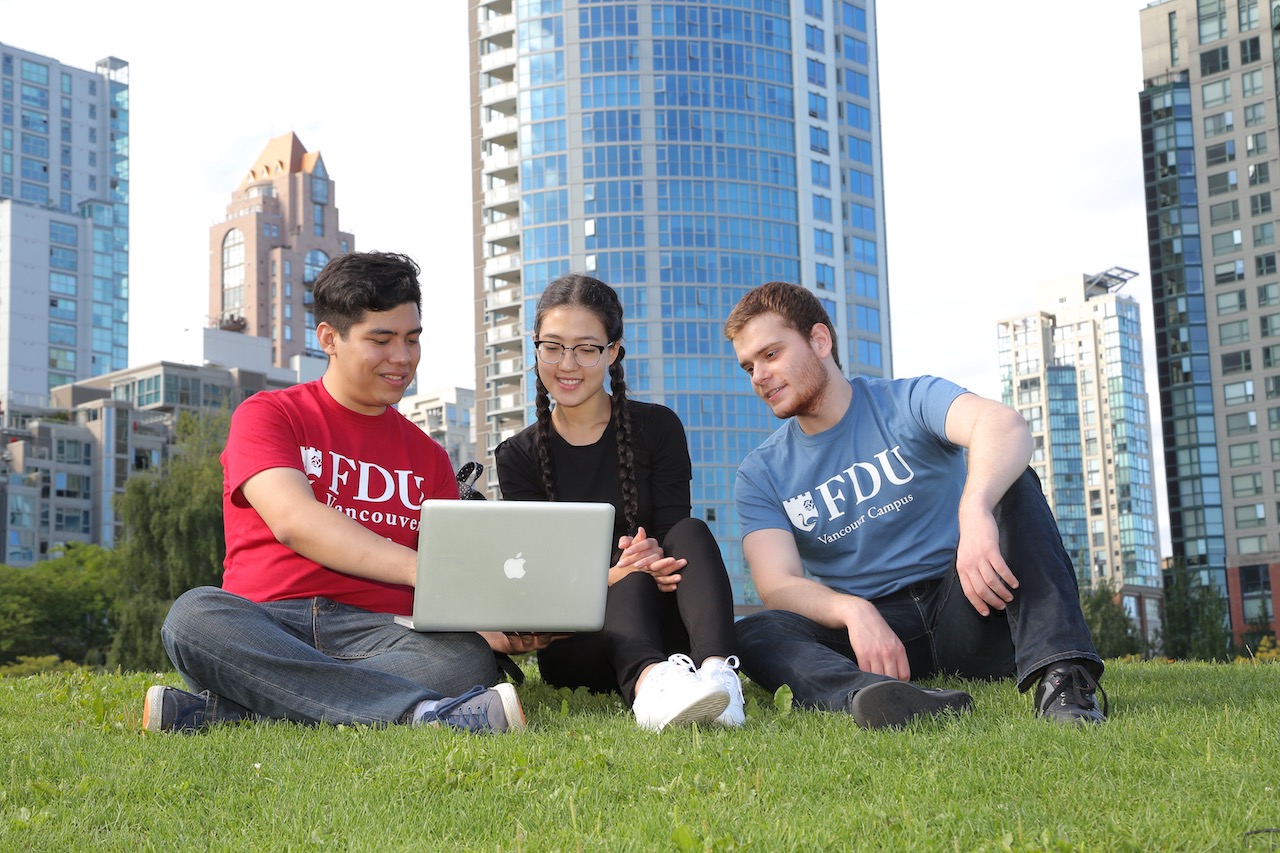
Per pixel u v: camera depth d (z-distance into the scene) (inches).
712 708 125.2
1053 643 128.0
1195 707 130.1
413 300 160.2
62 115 5354.3
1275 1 2847.0
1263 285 3058.6
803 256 2960.1
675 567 146.3
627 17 2942.9
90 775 106.0
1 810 97.2
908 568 168.4
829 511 170.9
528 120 2970.0
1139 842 78.6
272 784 103.1
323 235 6171.3
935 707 124.3
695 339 2812.5
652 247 2856.8
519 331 2977.4
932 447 166.9
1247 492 3038.9
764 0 3011.8
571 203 2906.0
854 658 162.4
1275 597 2967.5
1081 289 6535.4
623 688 138.3
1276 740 104.1
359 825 90.0
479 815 91.9
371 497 158.7
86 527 3430.1
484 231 3061.0
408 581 139.1
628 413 172.9
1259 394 3046.3
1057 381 6471.5
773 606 162.6
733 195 2903.5
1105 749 104.0
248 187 6161.4
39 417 3656.5
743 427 2785.4
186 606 134.3
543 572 137.0
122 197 5482.3
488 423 3026.6
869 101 3221.0
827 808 89.1
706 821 85.5
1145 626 4448.8
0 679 233.3
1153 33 3280.0
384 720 130.0
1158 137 3228.3
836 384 169.9
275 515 144.2
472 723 126.9
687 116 2913.4
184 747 118.2
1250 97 3107.8
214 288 6087.6
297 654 133.6
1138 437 6338.6
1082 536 6328.7
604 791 97.3
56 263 4741.6
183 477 1678.2
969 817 85.4
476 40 3120.1
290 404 157.9
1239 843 78.0
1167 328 3171.8
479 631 143.6
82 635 2218.3
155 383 3887.8
